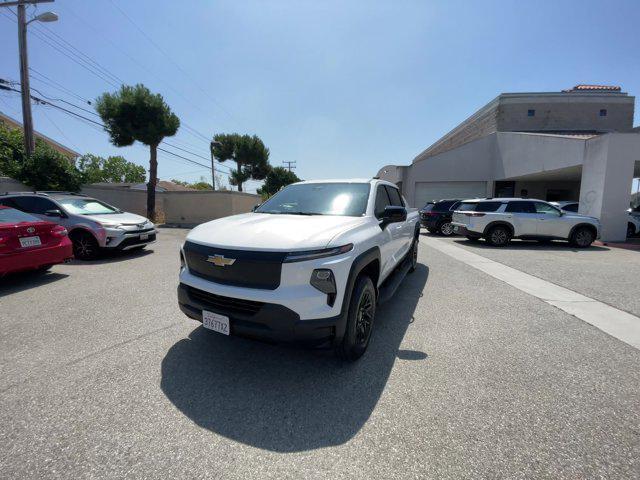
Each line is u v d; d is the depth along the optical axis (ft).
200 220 59.52
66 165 41.19
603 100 71.15
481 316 13.06
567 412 7.09
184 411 7.11
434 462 5.73
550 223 32.40
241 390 7.91
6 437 6.27
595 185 35.65
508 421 6.79
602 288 17.22
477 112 83.35
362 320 9.49
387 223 11.49
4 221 16.71
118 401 7.43
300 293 7.61
